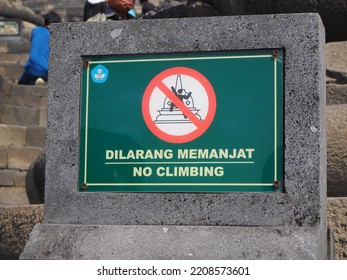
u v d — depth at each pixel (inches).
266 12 401.1
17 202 592.1
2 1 1174.3
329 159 315.0
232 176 267.9
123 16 467.5
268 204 264.1
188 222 268.5
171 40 276.8
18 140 625.6
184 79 274.8
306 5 390.6
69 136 280.5
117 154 276.8
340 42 369.4
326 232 278.8
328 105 337.4
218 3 411.8
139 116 276.8
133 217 272.7
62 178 279.4
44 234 271.9
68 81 283.0
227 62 273.0
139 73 278.4
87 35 283.1
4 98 677.9
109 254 264.1
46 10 1310.3
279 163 266.1
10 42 1002.1
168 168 272.1
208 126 271.1
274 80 269.6
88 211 276.2
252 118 269.1
